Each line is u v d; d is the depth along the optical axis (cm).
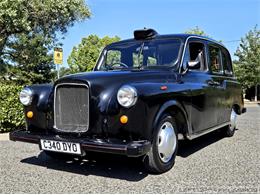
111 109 380
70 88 410
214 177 410
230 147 592
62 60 806
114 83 397
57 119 421
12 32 1342
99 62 566
